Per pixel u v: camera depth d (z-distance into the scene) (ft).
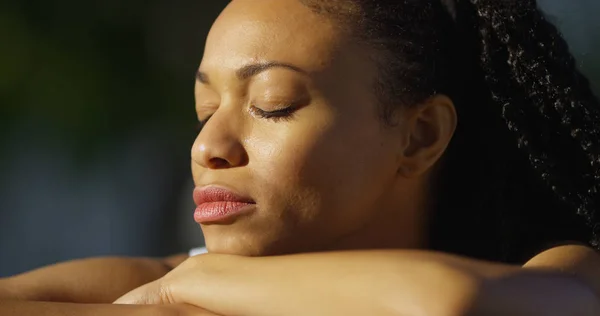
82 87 23.63
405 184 7.97
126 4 23.61
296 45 7.43
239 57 7.47
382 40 7.72
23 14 23.43
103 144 24.56
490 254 8.50
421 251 6.72
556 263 7.11
